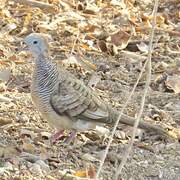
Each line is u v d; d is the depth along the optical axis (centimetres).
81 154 1162
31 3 1716
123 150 1187
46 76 1142
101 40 1593
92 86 1409
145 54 1559
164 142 1217
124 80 1447
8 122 1224
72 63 1491
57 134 1184
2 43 1543
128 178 1106
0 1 1712
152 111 1311
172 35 1662
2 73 1402
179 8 1798
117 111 1185
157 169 1134
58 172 1093
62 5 1739
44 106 1152
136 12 1769
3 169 1079
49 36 1570
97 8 1755
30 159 1123
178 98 1380
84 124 1162
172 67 1500
